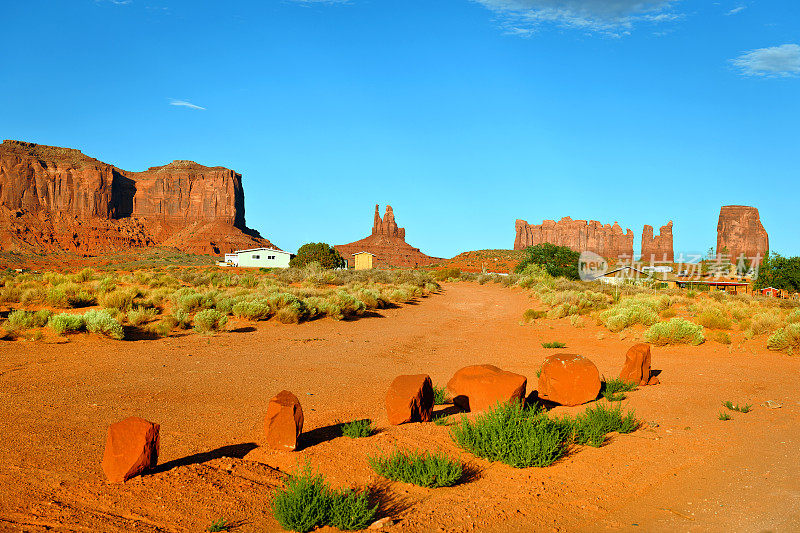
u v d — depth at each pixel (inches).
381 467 272.7
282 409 311.9
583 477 276.1
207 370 554.9
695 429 369.4
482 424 323.6
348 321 1042.1
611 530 218.5
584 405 432.8
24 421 348.2
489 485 263.3
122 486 247.9
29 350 597.6
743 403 450.9
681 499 250.4
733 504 244.1
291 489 231.0
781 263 2551.7
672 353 725.3
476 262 5930.1
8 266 5428.2
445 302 1636.3
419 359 686.5
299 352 695.1
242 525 216.1
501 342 856.3
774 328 826.2
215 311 849.5
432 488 258.7
